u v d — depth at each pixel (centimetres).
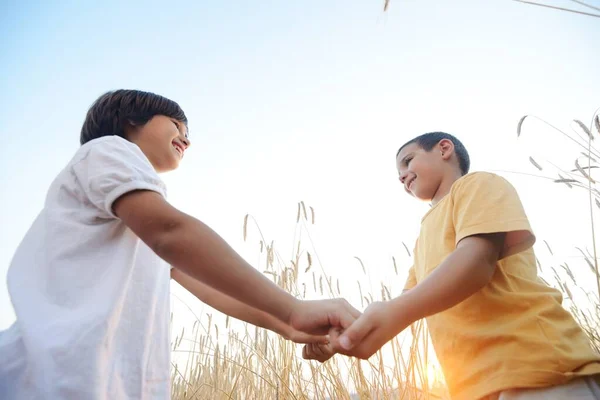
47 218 101
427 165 170
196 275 92
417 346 218
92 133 135
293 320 99
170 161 135
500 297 120
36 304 89
